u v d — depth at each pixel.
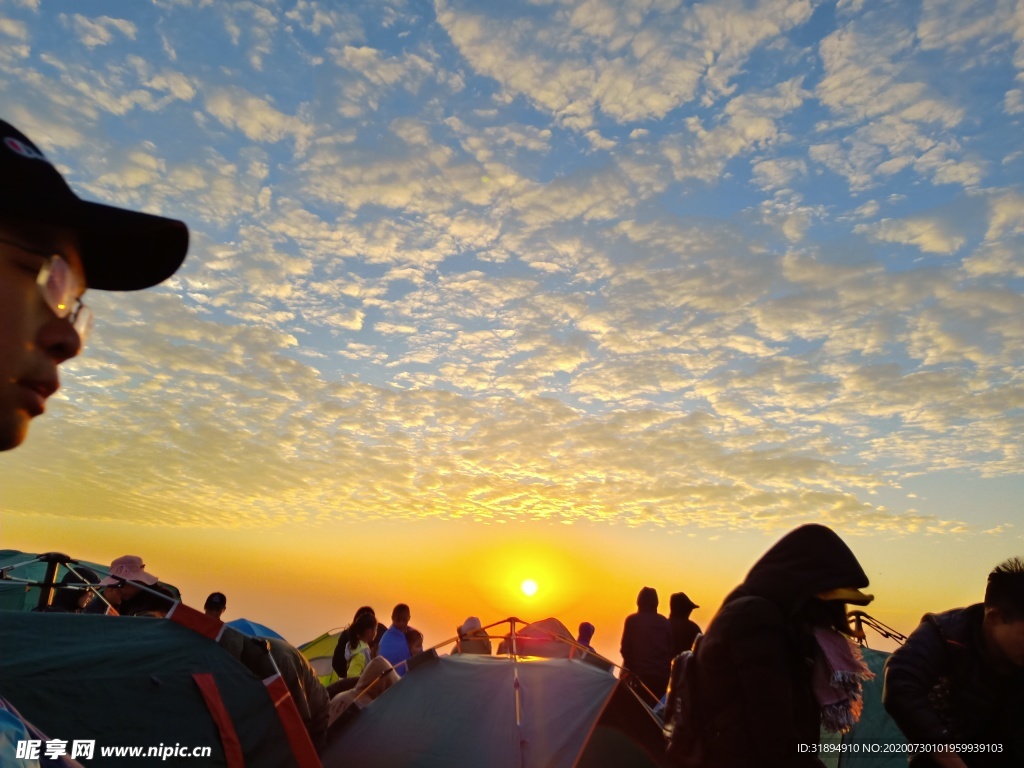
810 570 3.08
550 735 5.01
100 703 3.62
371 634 8.96
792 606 3.02
